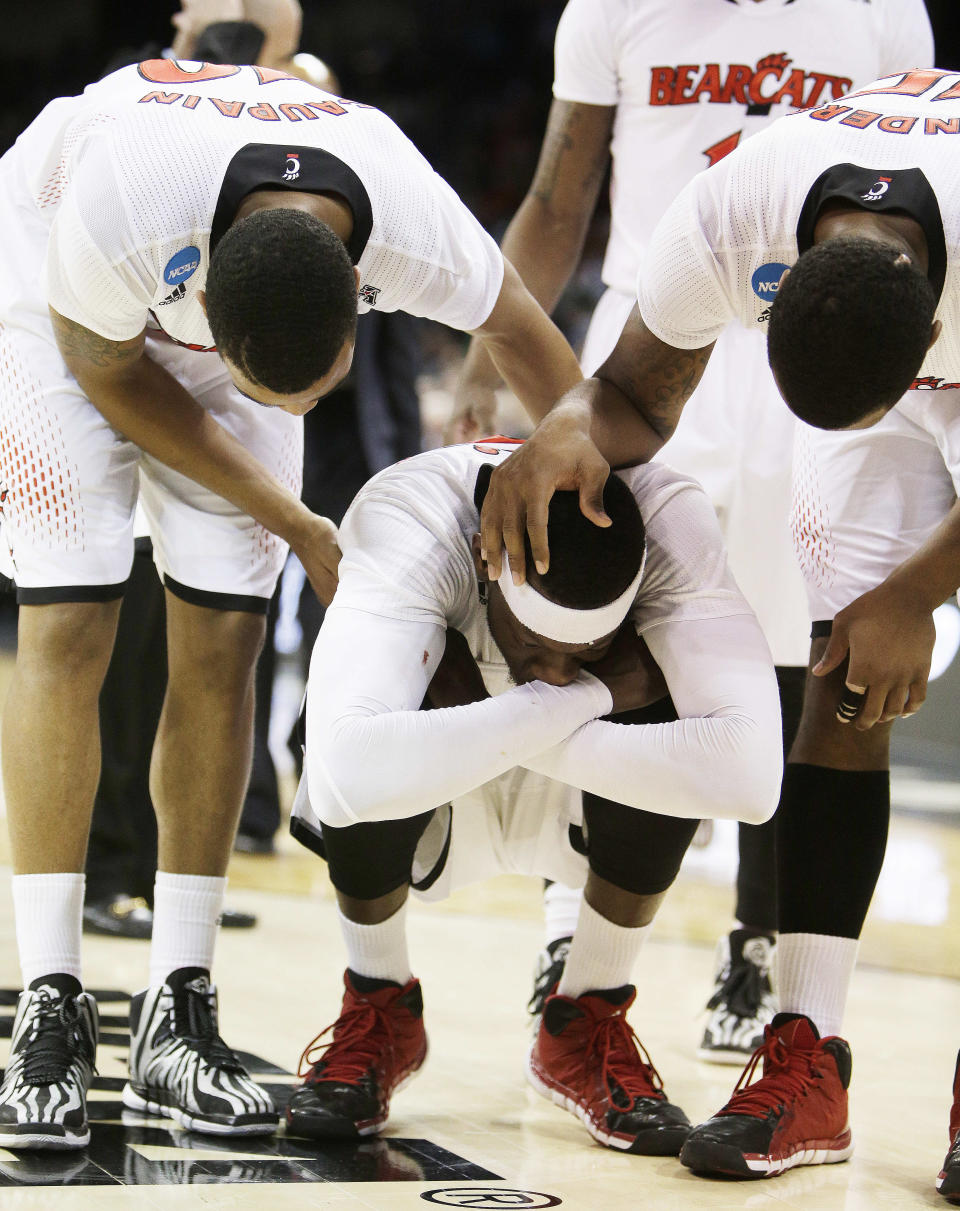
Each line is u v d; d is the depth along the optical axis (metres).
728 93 7.55
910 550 5.68
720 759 5.05
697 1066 6.98
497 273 5.70
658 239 5.19
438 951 9.34
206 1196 4.74
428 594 5.28
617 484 5.23
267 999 7.76
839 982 5.66
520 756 5.07
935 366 5.01
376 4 36.22
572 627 4.96
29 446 5.68
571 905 6.93
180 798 5.95
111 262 4.98
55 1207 4.55
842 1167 5.53
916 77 5.25
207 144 5.05
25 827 5.57
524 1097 6.32
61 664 5.61
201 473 5.72
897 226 4.59
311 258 4.69
